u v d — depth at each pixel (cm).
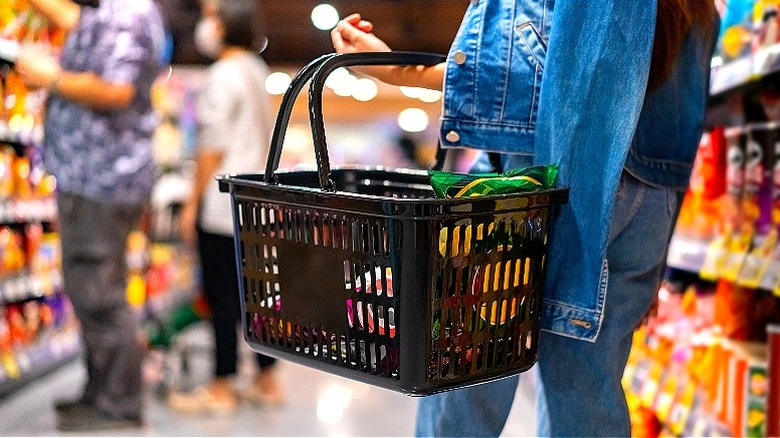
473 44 146
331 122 1898
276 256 137
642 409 306
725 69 236
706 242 266
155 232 671
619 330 150
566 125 138
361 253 125
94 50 337
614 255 151
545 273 138
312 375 489
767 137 229
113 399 362
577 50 137
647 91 145
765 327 248
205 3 453
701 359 259
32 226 427
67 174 344
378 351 126
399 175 176
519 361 136
